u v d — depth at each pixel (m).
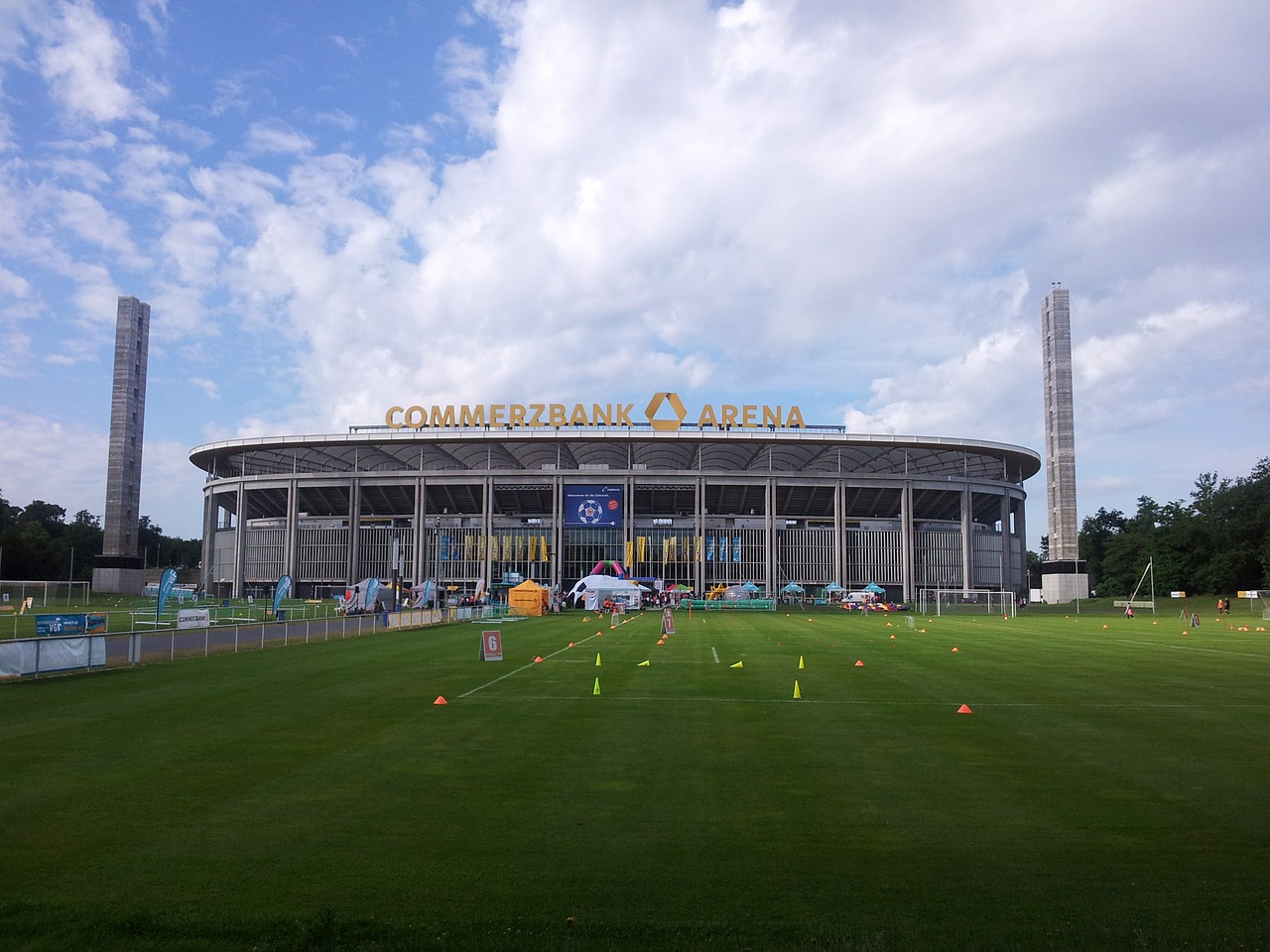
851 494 117.88
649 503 119.62
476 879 9.23
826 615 82.50
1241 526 120.69
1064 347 125.38
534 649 39.03
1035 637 49.81
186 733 17.50
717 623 64.94
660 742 16.56
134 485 127.69
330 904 8.55
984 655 35.94
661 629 54.19
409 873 9.41
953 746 16.28
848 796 12.59
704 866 9.65
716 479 113.62
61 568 126.94
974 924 8.05
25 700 22.27
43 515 158.38
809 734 17.42
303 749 15.88
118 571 123.31
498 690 24.09
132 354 128.50
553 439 110.06
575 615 82.06
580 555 114.50
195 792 12.77
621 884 9.09
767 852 10.12
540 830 10.92
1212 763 14.95
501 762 14.80
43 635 33.53
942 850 10.21
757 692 23.66
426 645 41.78
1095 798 12.55
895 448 117.38
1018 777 13.79
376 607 80.12
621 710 20.50
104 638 30.23
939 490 117.38
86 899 8.69
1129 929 7.91
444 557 113.00
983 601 114.12
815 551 114.75
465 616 71.06
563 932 7.88
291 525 117.19
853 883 9.15
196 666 30.88
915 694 23.44
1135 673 29.16
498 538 113.81
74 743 16.48
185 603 88.00
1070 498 123.06
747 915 8.27
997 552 122.44
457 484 115.44
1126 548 140.62
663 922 8.10
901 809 11.94
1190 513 135.00
